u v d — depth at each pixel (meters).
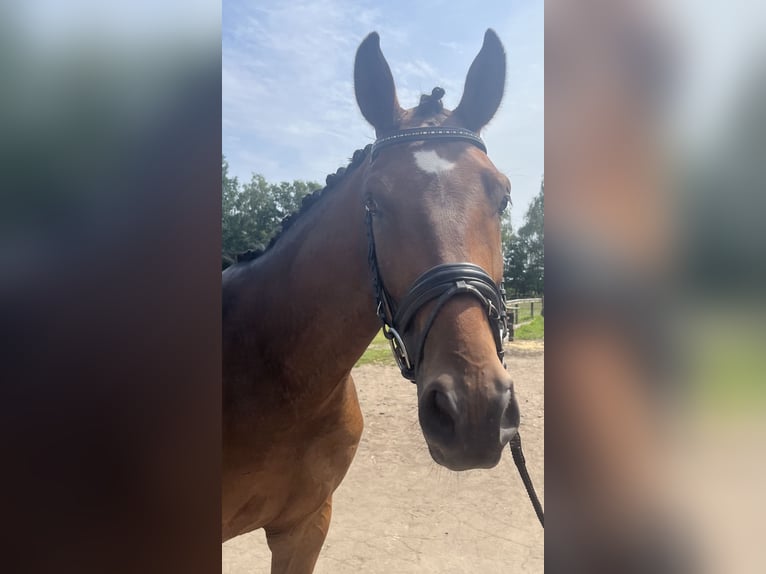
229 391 1.77
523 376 7.54
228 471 1.74
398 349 1.42
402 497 4.04
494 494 4.07
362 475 4.45
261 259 1.99
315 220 1.80
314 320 1.70
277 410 1.75
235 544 3.52
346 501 3.98
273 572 2.09
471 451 1.18
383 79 1.69
